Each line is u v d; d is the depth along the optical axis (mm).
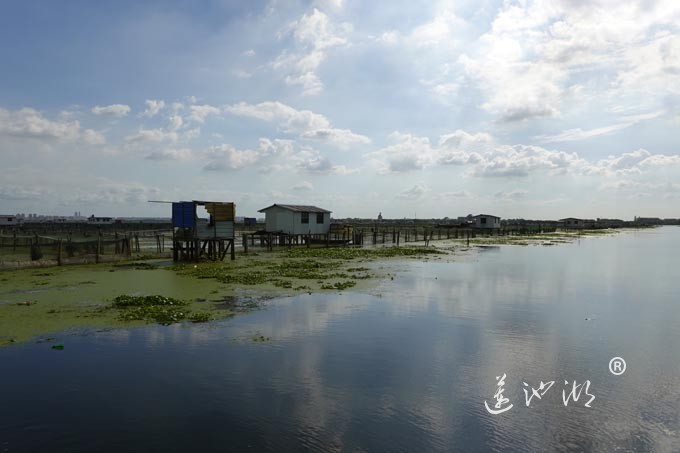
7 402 9070
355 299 20391
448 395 9688
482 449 7504
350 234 68250
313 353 12359
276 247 55219
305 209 56250
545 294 22766
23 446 7410
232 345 12961
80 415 8531
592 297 22109
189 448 7414
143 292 21109
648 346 13570
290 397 9445
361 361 11773
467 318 16953
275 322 15797
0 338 13375
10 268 28609
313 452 7336
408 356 12250
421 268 34156
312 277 27281
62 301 18766
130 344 12938
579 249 59906
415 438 7828
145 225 112812
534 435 8008
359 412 8797
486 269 33969
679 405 9352
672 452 7523
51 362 11398
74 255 34625
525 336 14492
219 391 9703
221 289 22359
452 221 197375
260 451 7336
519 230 120625
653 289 24953
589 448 7605
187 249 35281
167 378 10391
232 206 37062
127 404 9023
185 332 14289
